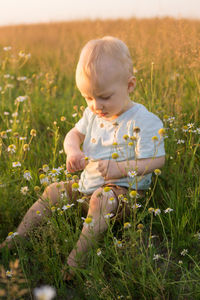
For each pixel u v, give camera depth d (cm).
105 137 223
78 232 189
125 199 187
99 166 207
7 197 193
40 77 472
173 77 377
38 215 203
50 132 345
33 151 288
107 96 203
